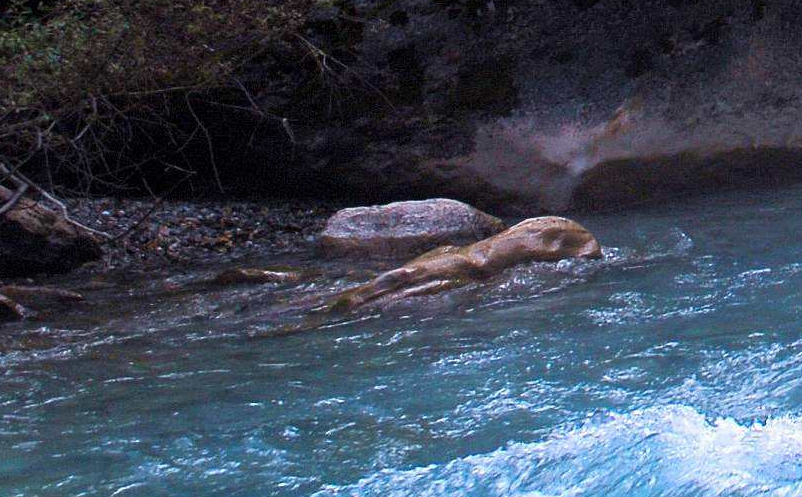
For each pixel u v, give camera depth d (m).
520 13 11.45
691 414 4.61
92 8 9.38
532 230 8.12
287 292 7.91
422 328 6.62
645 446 4.25
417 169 11.69
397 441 4.64
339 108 11.73
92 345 6.73
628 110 11.38
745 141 11.71
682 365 5.41
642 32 11.52
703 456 4.09
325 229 9.66
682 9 11.57
